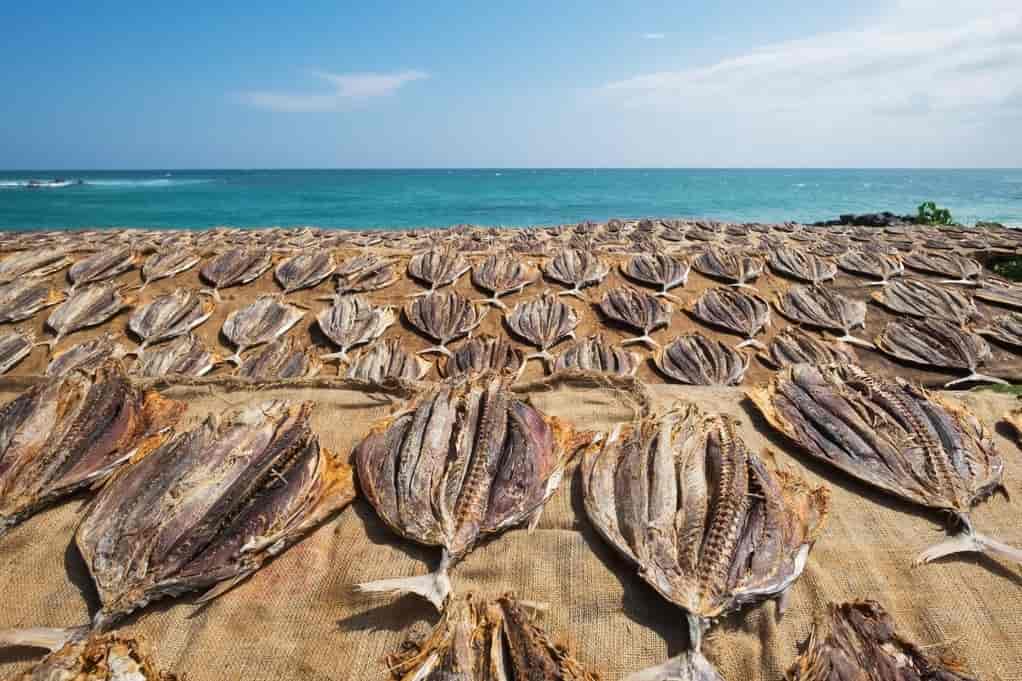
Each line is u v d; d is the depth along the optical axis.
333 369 9.91
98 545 4.06
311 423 5.51
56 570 4.08
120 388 5.50
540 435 4.98
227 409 5.64
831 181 163.38
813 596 3.83
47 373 9.49
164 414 5.41
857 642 3.46
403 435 4.96
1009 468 4.93
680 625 3.68
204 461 4.57
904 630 3.69
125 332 10.84
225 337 10.79
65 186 105.44
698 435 4.85
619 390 6.02
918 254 13.94
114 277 12.70
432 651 3.35
